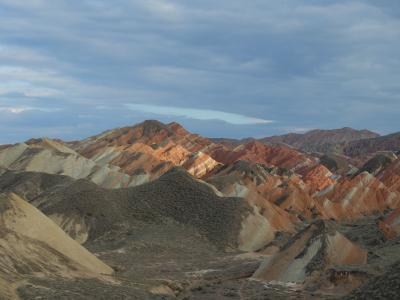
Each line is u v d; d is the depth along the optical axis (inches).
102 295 1641.2
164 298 1803.6
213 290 2005.4
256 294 1915.6
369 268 2012.8
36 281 1644.9
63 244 2132.1
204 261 2918.3
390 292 1215.6
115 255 3014.3
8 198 2122.3
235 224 3560.5
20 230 2007.9
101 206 3683.6
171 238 3412.9
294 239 2351.1
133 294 1748.3
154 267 2709.2
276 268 2244.1
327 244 2244.1
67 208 3607.3
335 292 1862.7
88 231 3496.6
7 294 1467.8
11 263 1718.8
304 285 2014.0
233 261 2893.7
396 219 3580.2
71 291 1614.2
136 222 3673.7
